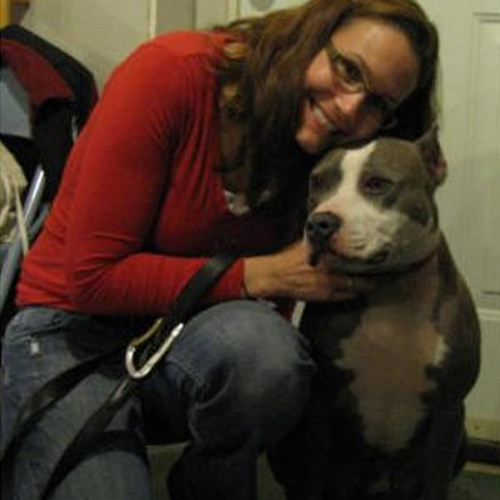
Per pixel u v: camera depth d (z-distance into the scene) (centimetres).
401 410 152
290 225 151
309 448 155
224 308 137
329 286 141
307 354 141
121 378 142
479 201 230
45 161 192
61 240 145
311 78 132
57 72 196
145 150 133
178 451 215
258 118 134
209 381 133
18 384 142
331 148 146
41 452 134
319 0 134
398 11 133
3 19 227
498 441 230
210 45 139
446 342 148
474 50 226
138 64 135
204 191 140
